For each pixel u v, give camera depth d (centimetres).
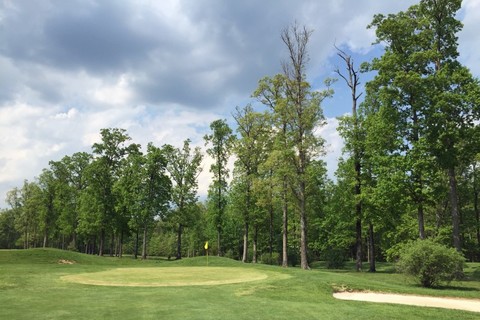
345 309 1233
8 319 924
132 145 5616
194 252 8219
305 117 3056
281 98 3291
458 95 2605
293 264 5191
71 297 1266
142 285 1611
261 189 3353
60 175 6488
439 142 2670
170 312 1041
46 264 2841
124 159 5500
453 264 1972
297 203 3152
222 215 4584
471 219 4416
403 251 2181
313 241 5094
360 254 3491
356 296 1622
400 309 1276
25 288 1463
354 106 3609
